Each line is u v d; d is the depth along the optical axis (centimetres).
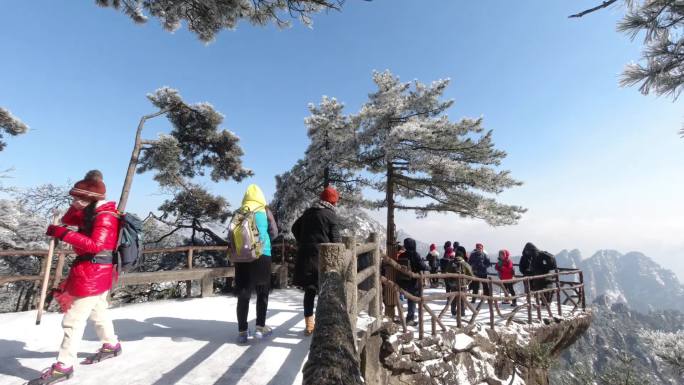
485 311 915
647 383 422
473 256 1046
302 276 394
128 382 271
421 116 1363
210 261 1306
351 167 1535
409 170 1273
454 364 588
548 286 980
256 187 388
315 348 133
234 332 423
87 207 286
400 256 720
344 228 1317
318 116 1479
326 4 374
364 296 438
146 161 1284
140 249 319
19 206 1137
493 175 1277
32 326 459
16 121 1148
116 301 966
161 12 575
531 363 711
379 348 483
